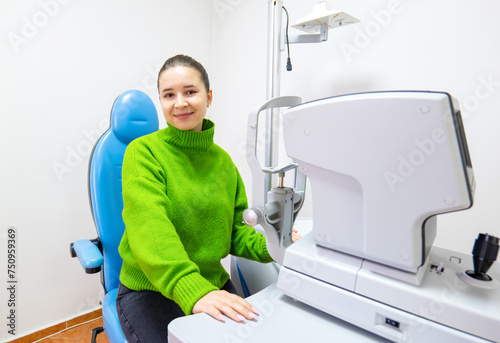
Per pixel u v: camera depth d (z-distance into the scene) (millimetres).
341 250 551
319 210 560
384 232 480
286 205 691
